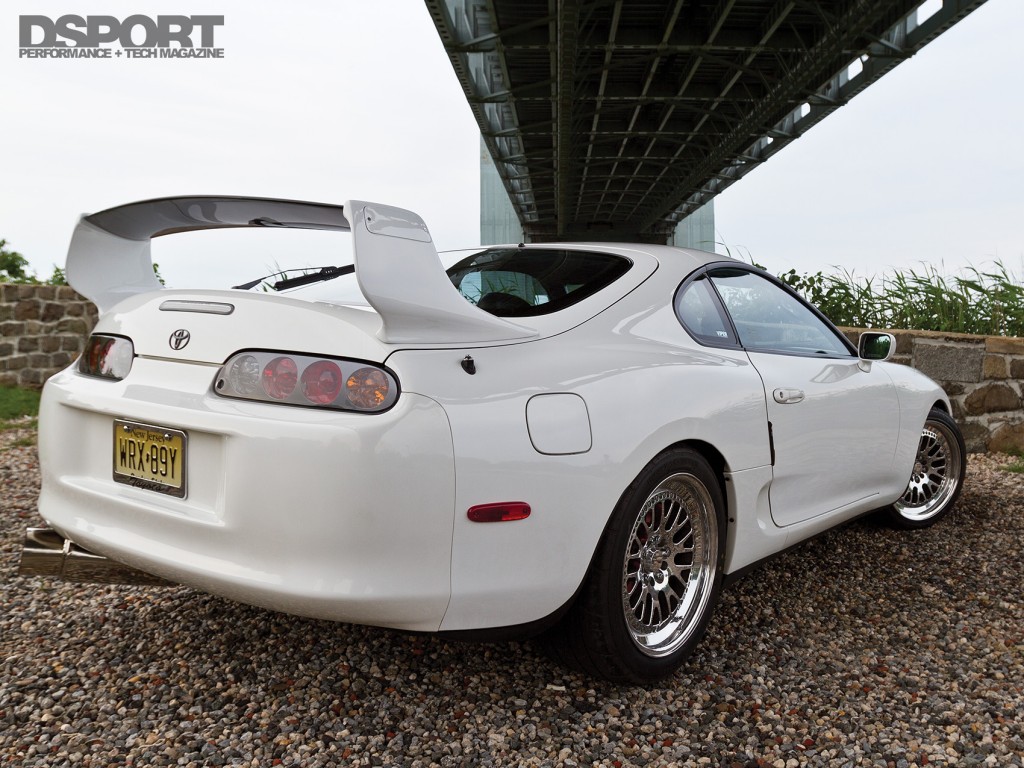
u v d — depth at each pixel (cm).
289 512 148
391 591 149
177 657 208
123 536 174
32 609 243
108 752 164
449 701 187
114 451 181
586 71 1675
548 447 165
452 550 154
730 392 211
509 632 168
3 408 752
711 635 231
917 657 219
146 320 183
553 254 237
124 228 210
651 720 181
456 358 160
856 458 276
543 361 175
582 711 184
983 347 568
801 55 1569
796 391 239
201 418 159
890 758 168
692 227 4356
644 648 192
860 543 327
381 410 148
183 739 169
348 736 171
